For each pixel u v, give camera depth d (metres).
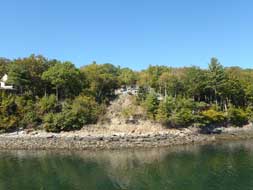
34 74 123.12
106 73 135.75
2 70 133.62
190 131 108.12
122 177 61.00
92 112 112.44
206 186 53.91
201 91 133.00
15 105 110.81
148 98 115.00
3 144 96.94
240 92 133.25
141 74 151.00
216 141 102.62
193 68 137.25
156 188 53.78
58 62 133.50
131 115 112.94
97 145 96.75
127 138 99.62
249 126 120.12
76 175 63.22
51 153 87.06
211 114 113.88
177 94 132.38
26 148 95.50
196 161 72.12
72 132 104.12
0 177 62.34
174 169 65.69
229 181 56.03
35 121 107.00
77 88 126.69
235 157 74.81
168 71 150.50
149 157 79.06
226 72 138.88
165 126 109.44
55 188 55.50
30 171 66.69
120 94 133.12
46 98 114.94
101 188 54.97
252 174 59.66
